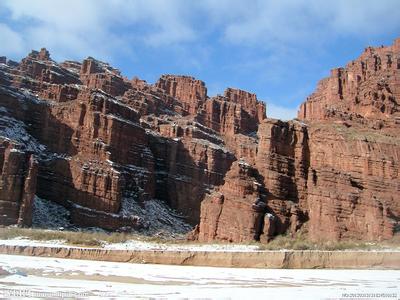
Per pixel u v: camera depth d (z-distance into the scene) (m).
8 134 103.69
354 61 113.56
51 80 147.50
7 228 77.38
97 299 25.00
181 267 49.38
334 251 52.41
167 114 165.12
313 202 68.50
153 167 126.50
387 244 57.38
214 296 27.02
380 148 71.00
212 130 160.00
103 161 107.44
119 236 74.69
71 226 95.56
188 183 130.62
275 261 52.31
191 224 125.44
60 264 45.28
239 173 72.56
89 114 113.44
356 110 90.06
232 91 187.12
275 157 73.44
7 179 84.25
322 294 28.41
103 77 163.62
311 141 75.25
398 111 86.56
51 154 110.50
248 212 67.81
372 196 65.06
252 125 175.62
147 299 25.45
